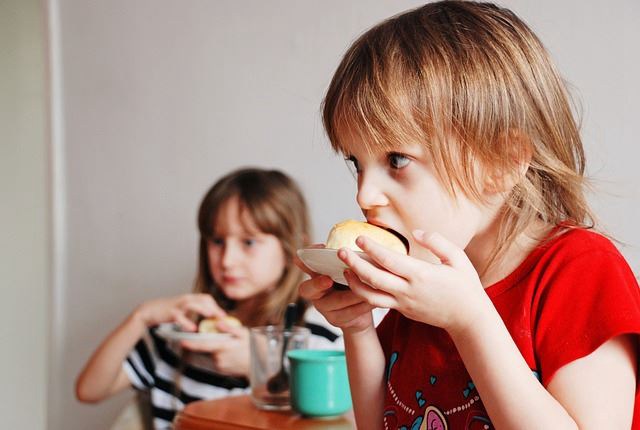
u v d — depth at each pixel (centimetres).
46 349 244
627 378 71
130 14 225
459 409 80
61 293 240
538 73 83
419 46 80
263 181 190
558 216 84
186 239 217
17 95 249
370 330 92
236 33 205
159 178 221
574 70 154
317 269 77
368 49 82
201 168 213
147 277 225
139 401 204
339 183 188
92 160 234
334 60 188
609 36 150
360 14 184
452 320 69
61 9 239
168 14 217
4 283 249
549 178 83
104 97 231
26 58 249
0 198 250
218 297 198
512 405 67
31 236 248
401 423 87
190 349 176
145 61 223
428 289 68
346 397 127
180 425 128
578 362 71
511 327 76
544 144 82
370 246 69
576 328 72
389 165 78
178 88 216
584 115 152
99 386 197
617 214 148
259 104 201
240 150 205
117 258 230
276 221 188
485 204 80
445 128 76
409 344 88
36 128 248
